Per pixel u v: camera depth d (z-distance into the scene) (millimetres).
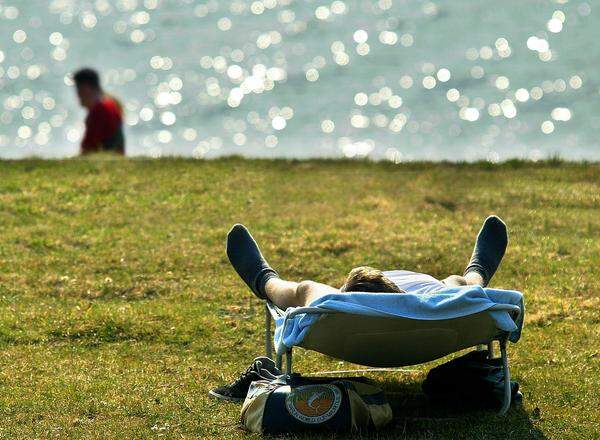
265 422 17375
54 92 173375
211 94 169250
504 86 165500
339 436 17297
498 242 21766
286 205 35219
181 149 137500
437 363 22312
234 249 21609
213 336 23812
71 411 18766
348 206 34938
